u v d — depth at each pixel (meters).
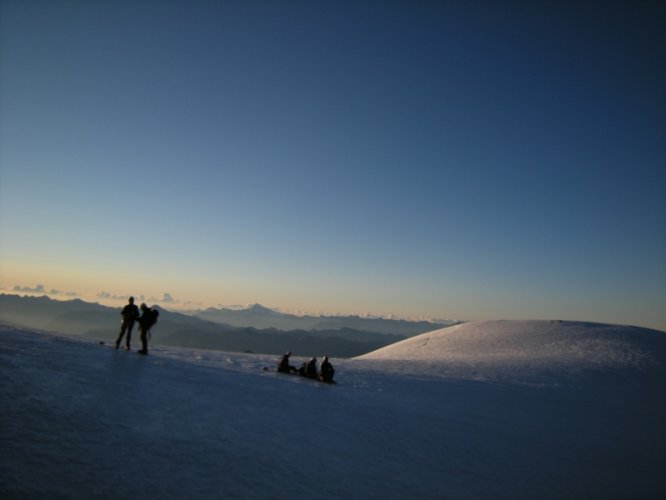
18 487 6.27
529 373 36.31
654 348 50.03
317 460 10.29
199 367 18.62
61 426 8.61
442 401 21.97
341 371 28.97
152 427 9.80
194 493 7.36
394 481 10.09
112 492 6.78
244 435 10.76
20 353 13.21
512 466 13.26
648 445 19.86
